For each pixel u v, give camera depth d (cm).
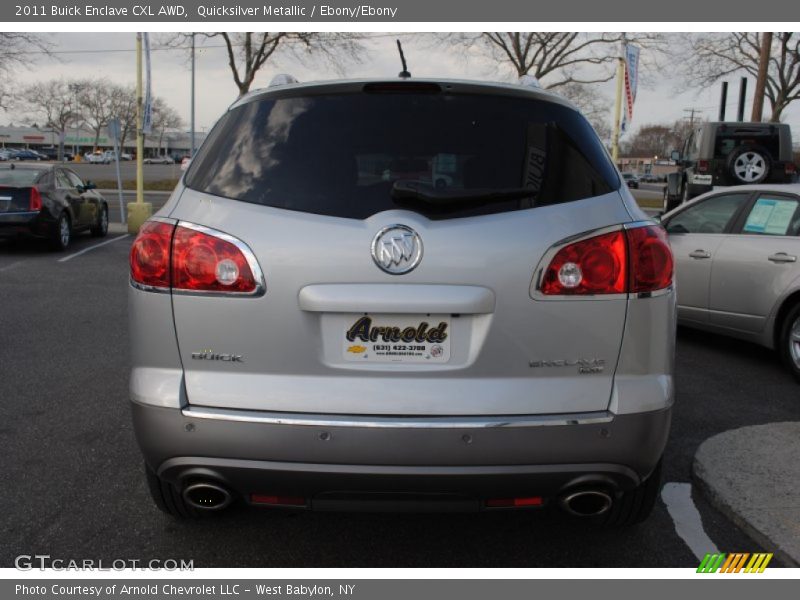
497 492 243
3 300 833
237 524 325
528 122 265
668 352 257
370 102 267
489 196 244
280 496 250
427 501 246
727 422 461
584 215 247
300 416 241
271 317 242
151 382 250
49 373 549
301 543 311
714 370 584
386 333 242
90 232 1543
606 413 244
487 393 241
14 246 1332
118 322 729
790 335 554
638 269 247
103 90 9325
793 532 309
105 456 394
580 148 264
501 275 239
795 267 552
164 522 325
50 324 716
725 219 632
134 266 255
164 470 252
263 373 246
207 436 243
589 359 245
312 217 244
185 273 246
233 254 243
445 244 238
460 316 242
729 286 605
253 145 262
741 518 324
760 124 1541
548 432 239
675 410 484
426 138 258
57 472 373
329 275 239
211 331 246
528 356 242
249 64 2672
